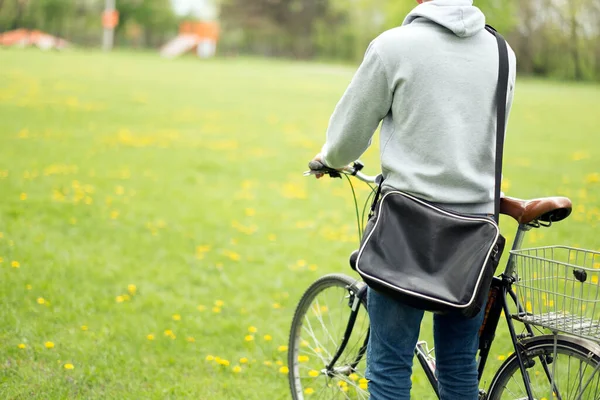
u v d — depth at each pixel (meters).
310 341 4.23
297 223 7.63
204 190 9.05
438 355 2.57
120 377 3.79
